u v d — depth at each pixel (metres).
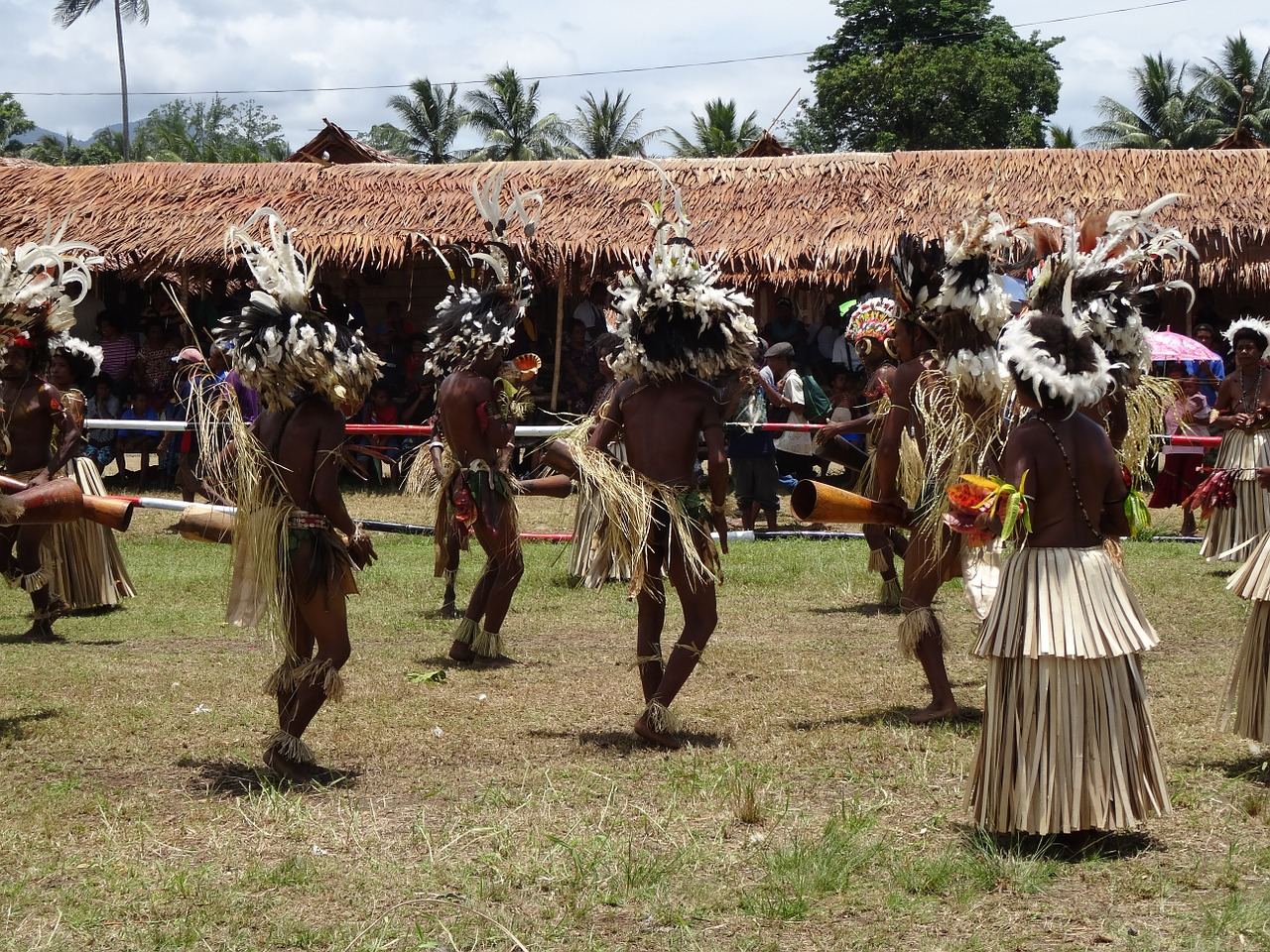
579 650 8.51
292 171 19.00
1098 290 6.85
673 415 6.36
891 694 7.20
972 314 6.23
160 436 17.25
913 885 4.48
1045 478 4.74
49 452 8.53
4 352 6.78
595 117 54.75
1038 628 4.64
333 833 5.06
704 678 7.65
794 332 17.64
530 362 8.29
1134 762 4.70
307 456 5.62
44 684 7.45
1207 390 15.46
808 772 5.80
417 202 17.92
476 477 7.98
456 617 9.49
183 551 12.70
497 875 4.61
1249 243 16.22
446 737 6.41
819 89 49.91
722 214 17.38
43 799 5.50
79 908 4.36
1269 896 4.32
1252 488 10.10
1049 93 50.41
